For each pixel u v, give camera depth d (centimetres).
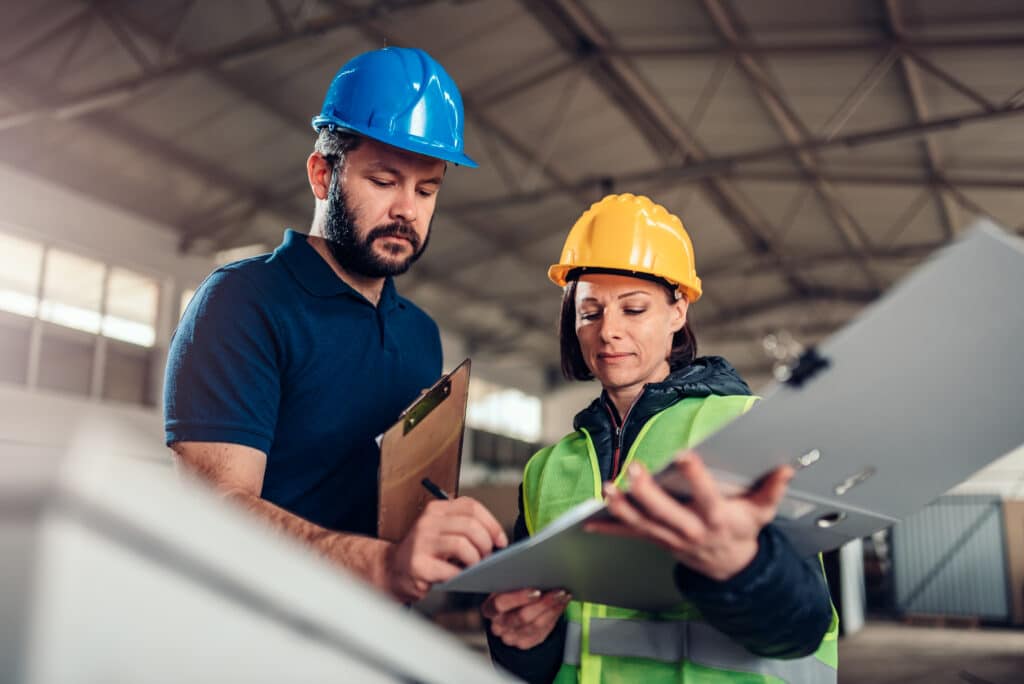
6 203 1005
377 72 136
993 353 66
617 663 115
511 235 1375
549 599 108
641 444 125
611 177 1096
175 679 28
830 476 77
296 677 31
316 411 137
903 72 874
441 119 136
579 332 136
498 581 95
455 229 1327
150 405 1142
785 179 1202
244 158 1073
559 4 879
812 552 95
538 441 2009
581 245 137
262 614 31
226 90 937
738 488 75
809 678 110
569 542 79
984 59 814
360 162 133
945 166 1078
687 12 863
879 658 978
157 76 814
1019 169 1038
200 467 118
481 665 40
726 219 1405
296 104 969
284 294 134
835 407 68
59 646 25
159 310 1164
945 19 779
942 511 1484
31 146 994
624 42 949
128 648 26
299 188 1148
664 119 1080
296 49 875
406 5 740
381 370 145
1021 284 60
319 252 141
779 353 1961
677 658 111
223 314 126
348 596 34
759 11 834
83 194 1081
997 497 1448
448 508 96
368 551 100
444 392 125
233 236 1217
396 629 36
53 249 1061
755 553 78
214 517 29
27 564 25
